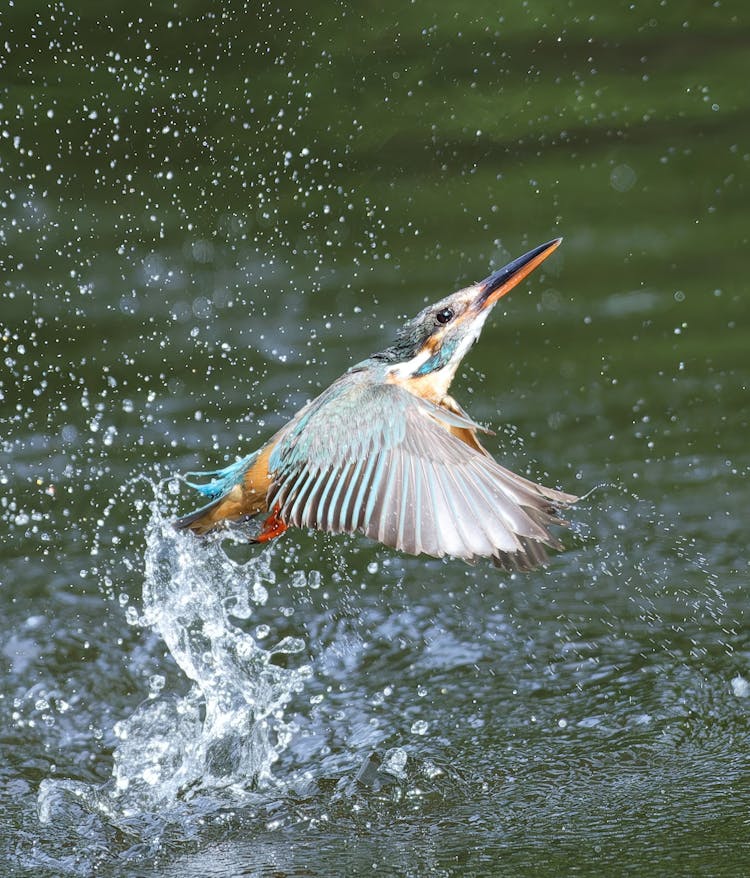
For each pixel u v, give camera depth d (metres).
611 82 21.83
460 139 20.55
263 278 18.14
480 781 7.98
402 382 7.52
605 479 12.54
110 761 8.43
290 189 19.31
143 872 7.12
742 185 20.16
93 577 10.90
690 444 13.24
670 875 6.75
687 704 8.77
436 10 21.28
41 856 7.31
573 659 9.45
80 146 19.06
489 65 21.47
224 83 19.25
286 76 19.64
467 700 8.98
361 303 17.41
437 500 5.95
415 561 11.16
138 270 18.16
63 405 14.45
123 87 18.94
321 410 6.55
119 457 13.16
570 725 8.59
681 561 10.84
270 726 8.69
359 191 19.95
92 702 9.10
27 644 9.81
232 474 7.14
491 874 6.86
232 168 19.34
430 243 18.97
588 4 22.06
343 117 20.08
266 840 7.44
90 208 19.17
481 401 14.68
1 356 15.76
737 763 8.01
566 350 16.06
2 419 14.13
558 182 20.36
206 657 9.61
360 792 7.88
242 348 15.99
